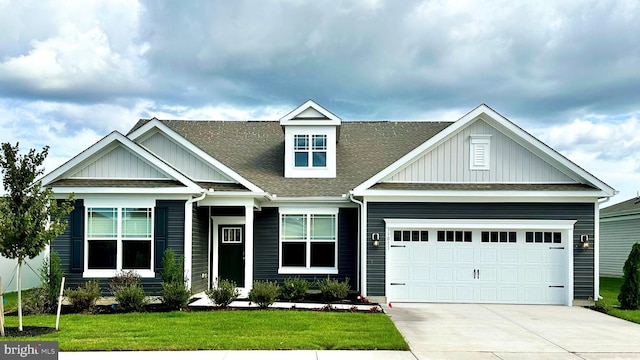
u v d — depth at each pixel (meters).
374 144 23.84
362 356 10.57
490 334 12.97
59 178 17.72
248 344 11.16
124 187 17.31
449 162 18.91
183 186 17.45
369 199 18.42
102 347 10.88
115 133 17.61
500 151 18.89
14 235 11.97
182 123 25.16
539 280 18.31
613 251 34.22
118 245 17.36
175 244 17.44
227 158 22.73
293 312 15.02
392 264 18.50
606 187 18.02
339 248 19.95
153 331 12.34
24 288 22.45
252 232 18.61
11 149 12.19
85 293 15.34
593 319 15.36
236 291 16.45
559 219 18.20
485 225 18.25
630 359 10.71
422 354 10.85
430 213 18.36
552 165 18.77
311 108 21.61
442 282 18.42
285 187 20.69
